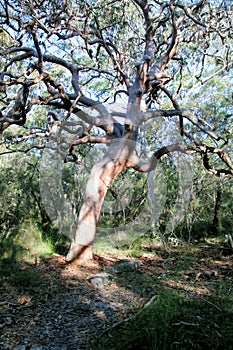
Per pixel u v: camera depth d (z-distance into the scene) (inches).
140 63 263.4
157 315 124.9
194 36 296.7
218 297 155.3
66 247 280.2
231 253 284.7
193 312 128.7
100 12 281.1
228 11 281.4
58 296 178.9
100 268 231.6
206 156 273.9
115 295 182.2
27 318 152.1
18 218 324.2
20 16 231.1
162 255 277.7
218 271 231.0
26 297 174.6
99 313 158.9
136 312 146.1
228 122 403.9
